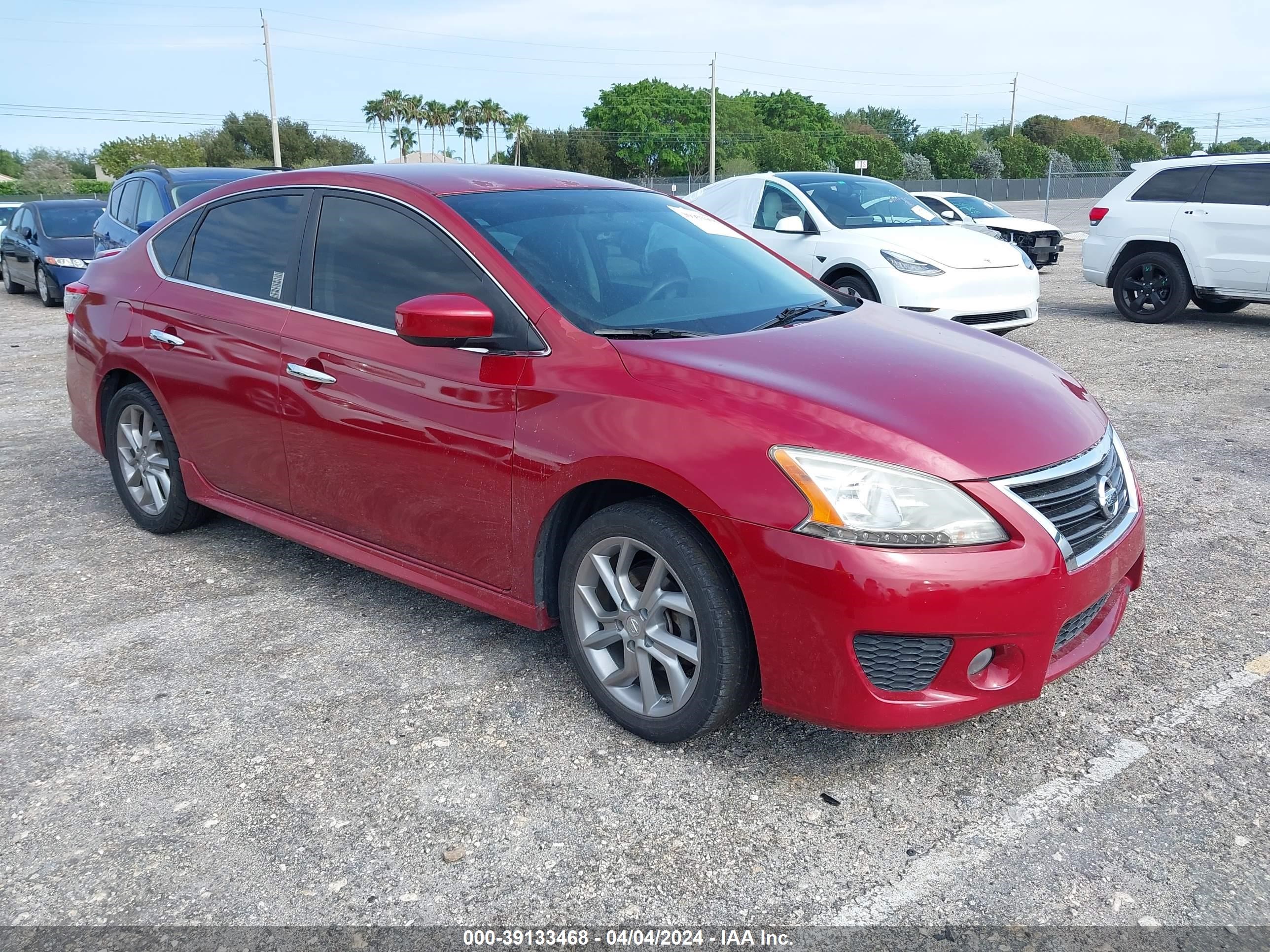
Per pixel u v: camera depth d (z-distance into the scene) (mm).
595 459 2797
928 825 2561
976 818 2584
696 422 2668
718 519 2580
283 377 3691
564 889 2350
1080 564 2611
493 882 2373
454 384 3156
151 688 3277
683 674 2805
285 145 83688
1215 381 7613
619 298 3252
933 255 8242
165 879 2395
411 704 3162
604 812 2625
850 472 2490
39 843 2527
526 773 2795
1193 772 2752
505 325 3115
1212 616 3703
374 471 3447
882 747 2910
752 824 2570
